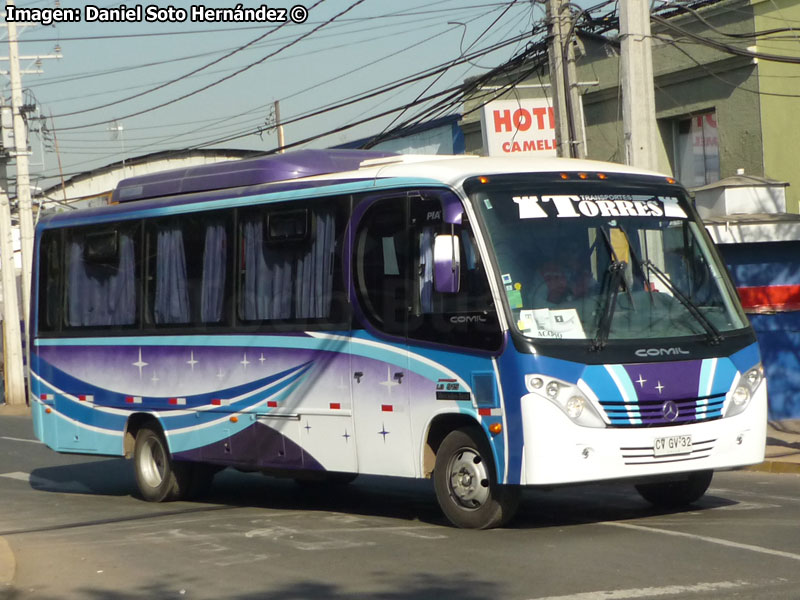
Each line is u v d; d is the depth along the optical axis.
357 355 10.92
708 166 25.64
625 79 15.71
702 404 9.72
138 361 13.77
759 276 18.80
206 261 12.88
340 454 11.13
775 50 23.69
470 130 32.72
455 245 9.65
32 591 8.65
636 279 9.95
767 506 11.01
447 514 10.20
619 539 9.25
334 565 8.79
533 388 9.32
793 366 18.80
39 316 15.35
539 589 7.59
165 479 13.62
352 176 11.22
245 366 12.26
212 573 8.79
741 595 7.20
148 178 14.16
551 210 9.98
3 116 35.31
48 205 47.06
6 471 18.61
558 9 19.05
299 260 11.68
